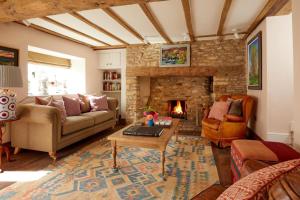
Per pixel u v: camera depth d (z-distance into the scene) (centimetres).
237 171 178
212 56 500
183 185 217
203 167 265
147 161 286
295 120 204
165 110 600
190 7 302
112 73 608
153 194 199
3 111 253
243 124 350
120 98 610
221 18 338
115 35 450
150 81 601
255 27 393
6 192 201
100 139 404
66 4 223
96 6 229
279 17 325
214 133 358
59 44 454
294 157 160
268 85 333
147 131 259
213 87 519
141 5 287
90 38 472
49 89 490
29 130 298
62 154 313
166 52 524
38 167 262
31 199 189
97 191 204
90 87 568
